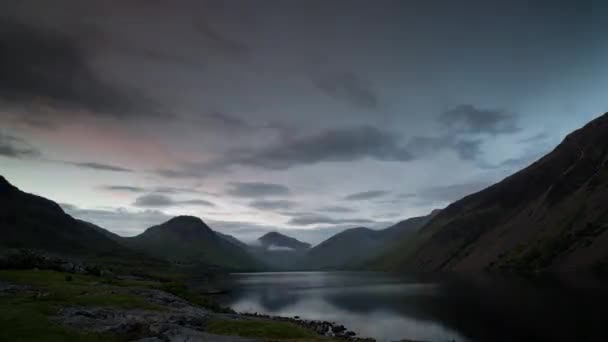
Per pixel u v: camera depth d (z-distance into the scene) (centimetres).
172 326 4756
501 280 18825
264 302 14600
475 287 16112
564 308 8794
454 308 10438
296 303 14050
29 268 10681
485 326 7656
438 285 19000
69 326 4141
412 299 13475
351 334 7412
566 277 17262
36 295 6250
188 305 8631
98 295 7038
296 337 5466
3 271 9531
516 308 9450
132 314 5638
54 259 12488
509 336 6619
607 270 19050
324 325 8331
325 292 18712
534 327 7106
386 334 7512
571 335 6284
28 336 3353
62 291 7125
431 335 7244
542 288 13338
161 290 10544
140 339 3844
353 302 13688
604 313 7825
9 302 5381
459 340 6681
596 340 5878
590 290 11625
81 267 12912
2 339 3212
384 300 13725
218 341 4206
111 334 3959
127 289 8969
